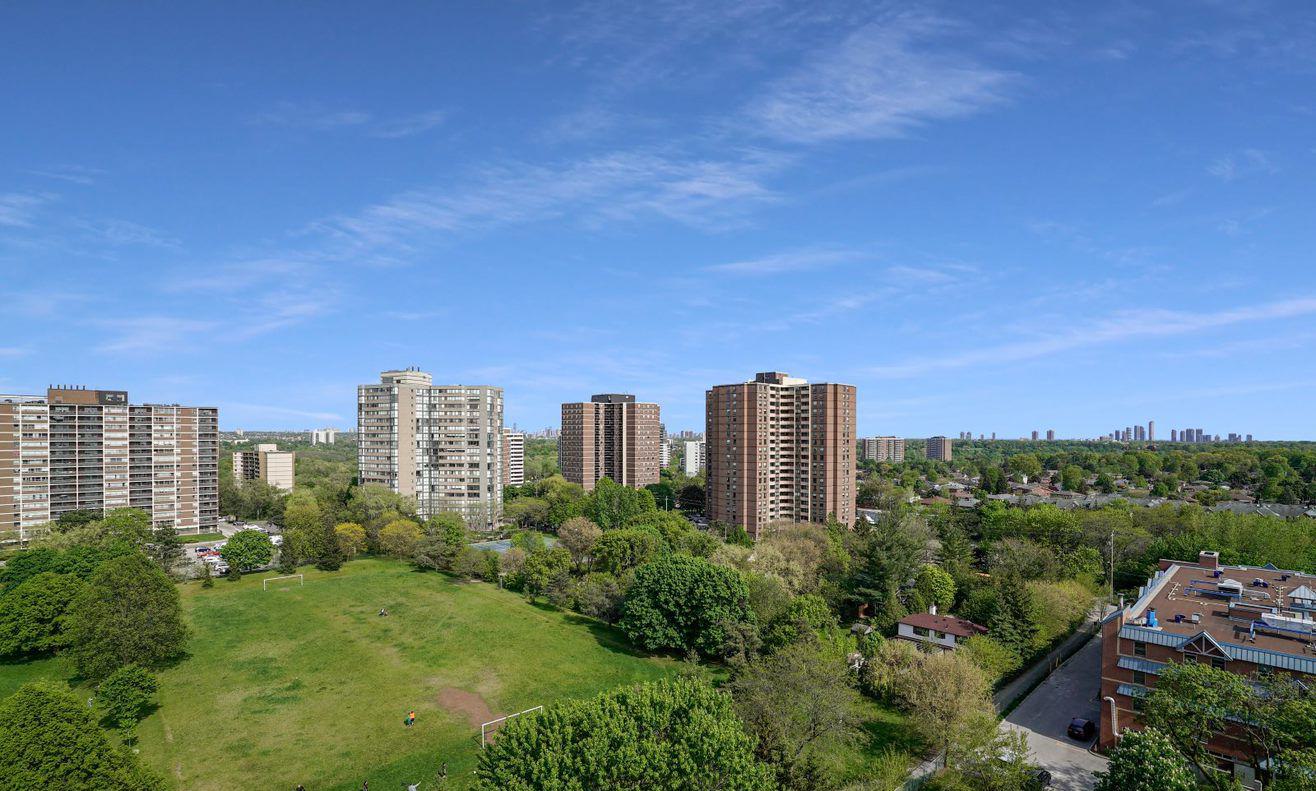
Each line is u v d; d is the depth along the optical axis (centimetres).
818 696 6962
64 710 5234
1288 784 4978
